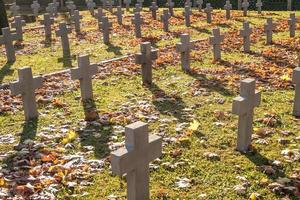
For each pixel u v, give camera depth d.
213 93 8.94
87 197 5.22
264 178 5.52
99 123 7.44
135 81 9.91
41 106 8.37
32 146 6.62
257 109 7.95
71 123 7.52
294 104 7.60
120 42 14.45
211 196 5.18
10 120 7.74
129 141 4.45
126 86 9.55
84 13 22.94
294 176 5.55
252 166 5.86
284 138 6.70
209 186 5.41
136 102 8.51
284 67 10.84
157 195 5.19
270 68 10.66
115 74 10.45
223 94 8.86
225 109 8.01
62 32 12.93
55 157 6.20
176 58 11.87
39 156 6.26
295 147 6.41
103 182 5.56
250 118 6.24
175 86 9.47
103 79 10.08
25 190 5.29
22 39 15.45
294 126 7.18
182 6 26.73
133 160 4.45
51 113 8.03
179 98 8.69
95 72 8.71
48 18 15.77
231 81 9.64
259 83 9.53
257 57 12.01
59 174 5.66
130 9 24.11
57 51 13.49
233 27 17.06
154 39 14.85
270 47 13.33
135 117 7.69
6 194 5.23
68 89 9.37
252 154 6.21
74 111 8.09
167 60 11.54
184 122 7.44
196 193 5.26
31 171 5.78
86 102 8.55
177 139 6.72
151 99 8.66
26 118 7.70
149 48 9.42
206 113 7.85
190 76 10.22
